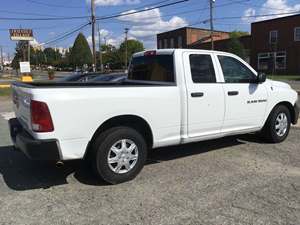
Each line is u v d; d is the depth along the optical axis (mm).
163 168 5805
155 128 5445
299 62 46000
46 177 5457
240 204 4375
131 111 5145
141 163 5312
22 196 4734
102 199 4598
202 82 5930
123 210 4270
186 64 5762
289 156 6391
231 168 5758
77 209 4316
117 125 5207
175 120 5621
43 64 137125
